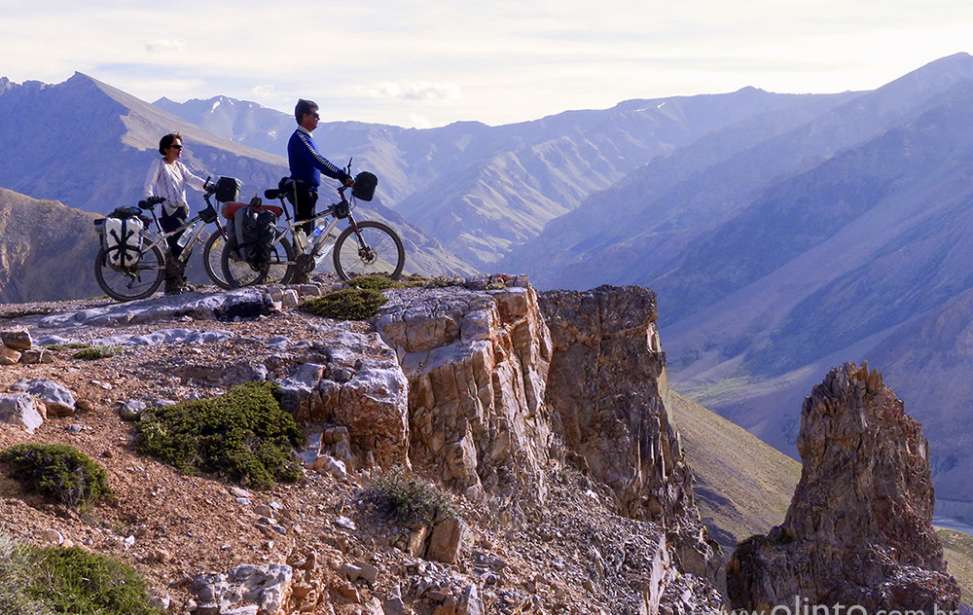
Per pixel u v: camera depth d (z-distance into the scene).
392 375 16.06
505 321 20.84
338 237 22.25
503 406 18.42
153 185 21.16
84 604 8.71
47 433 12.34
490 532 16.25
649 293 28.23
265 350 16.66
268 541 11.53
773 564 40.47
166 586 9.94
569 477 21.31
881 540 40.88
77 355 15.95
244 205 21.31
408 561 12.63
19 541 9.16
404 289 21.12
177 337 17.47
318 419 15.13
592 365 27.20
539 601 13.64
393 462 15.37
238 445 13.34
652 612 17.86
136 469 12.05
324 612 10.93
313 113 21.50
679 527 27.12
